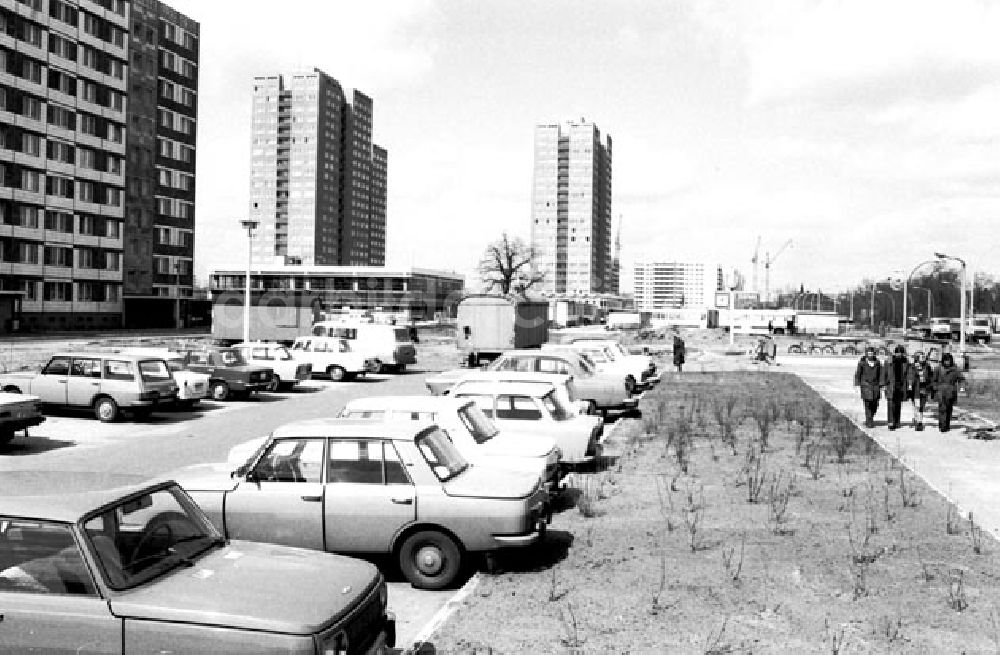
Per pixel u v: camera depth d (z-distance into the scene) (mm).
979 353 65875
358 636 5348
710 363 50781
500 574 9000
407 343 42156
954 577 8867
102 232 79000
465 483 8789
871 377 21141
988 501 12719
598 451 16234
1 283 67312
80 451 17594
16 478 5758
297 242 174375
